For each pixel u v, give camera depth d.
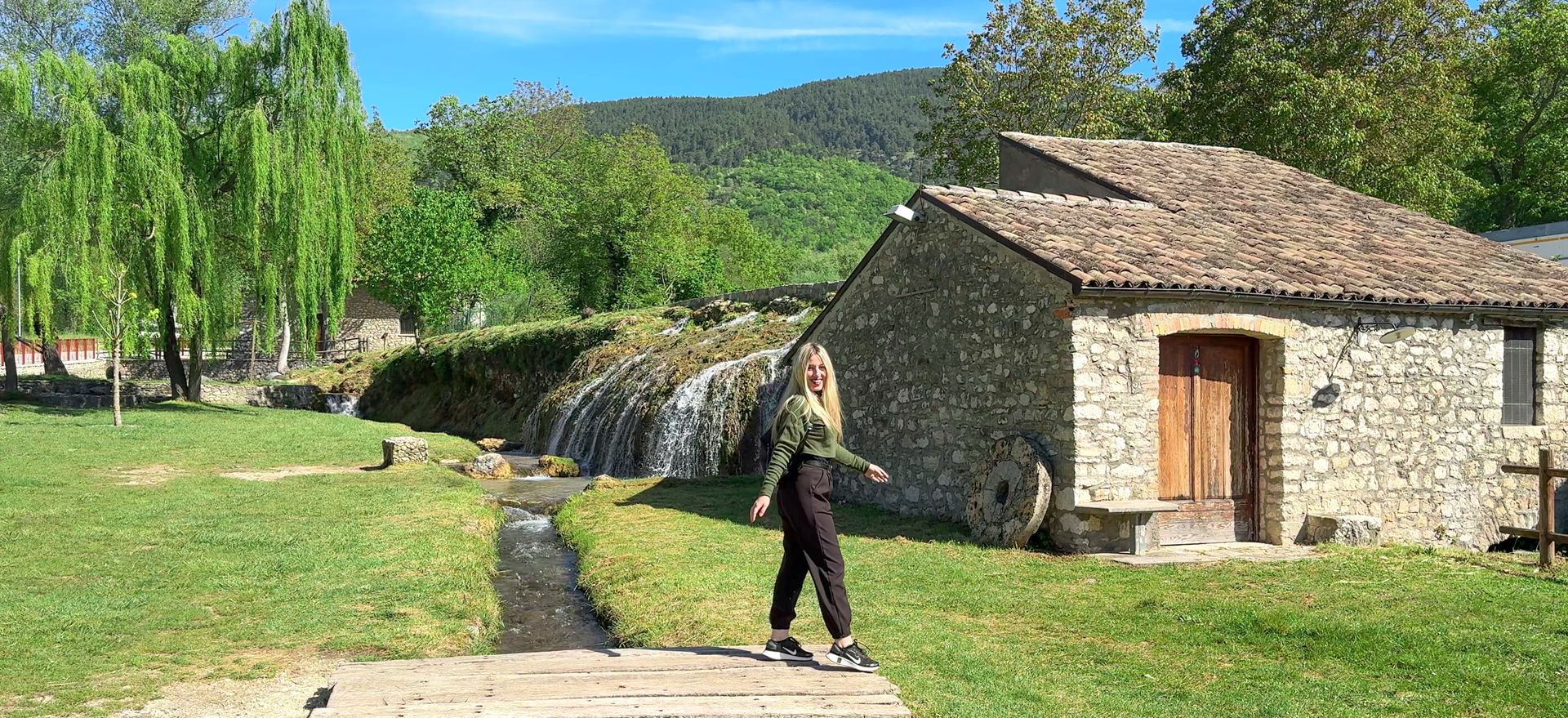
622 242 53.94
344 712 5.07
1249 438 11.96
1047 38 31.39
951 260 12.89
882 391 14.48
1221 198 14.92
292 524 12.83
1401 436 12.44
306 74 28.94
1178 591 9.17
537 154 67.56
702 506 14.88
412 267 46.19
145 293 28.09
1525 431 13.45
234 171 29.08
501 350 35.09
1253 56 29.11
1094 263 10.87
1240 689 6.42
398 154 58.69
